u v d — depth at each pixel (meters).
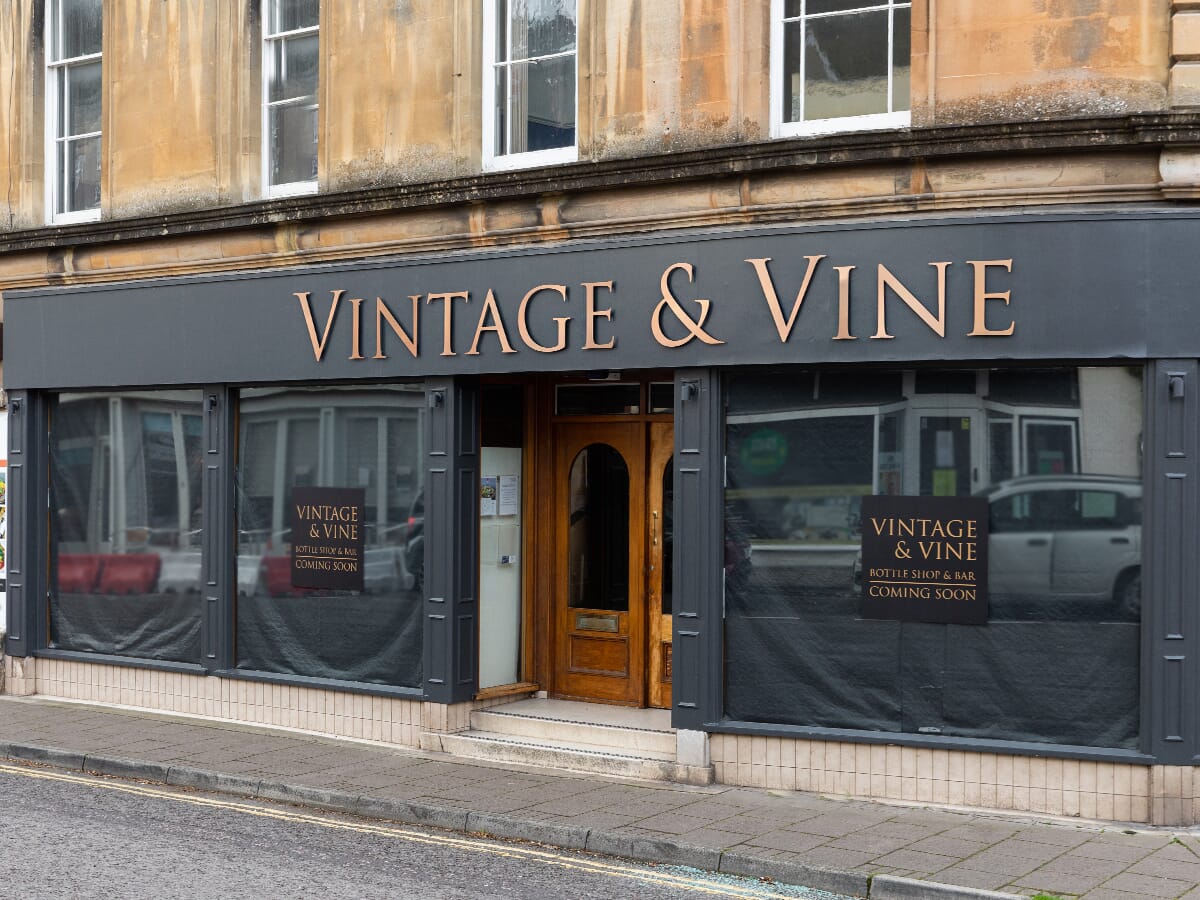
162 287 12.99
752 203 10.15
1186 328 8.97
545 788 10.11
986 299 9.29
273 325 12.29
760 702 10.19
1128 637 9.22
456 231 11.47
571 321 10.72
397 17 11.91
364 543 12.08
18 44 14.50
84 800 10.06
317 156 12.72
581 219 10.88
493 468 12.05
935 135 9.42
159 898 7.50
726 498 10.28
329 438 12.28
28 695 14.11
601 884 8.03
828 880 7.96
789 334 9.84
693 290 10.20
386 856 8.57
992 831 8.87
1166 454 9.02
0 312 14.44
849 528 9.93
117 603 13.67
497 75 11.77
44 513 14.12
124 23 13.62
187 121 13.18
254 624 12.71
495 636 12.07
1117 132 9.04
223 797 10.30
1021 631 9.45
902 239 9.51
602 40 10.88
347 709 12.08
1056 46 9.30
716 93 10.37
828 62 10.27
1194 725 9.01
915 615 9.70
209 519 12.88
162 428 13.35
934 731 9.66
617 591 11.98
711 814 9.31
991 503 9.55
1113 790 9.16
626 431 11.89
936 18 9.62
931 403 9.71
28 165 14.45
